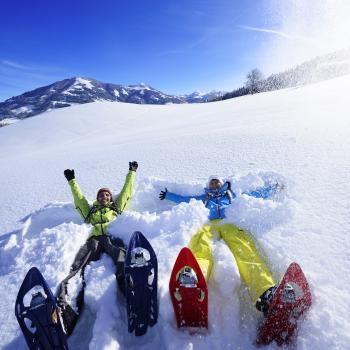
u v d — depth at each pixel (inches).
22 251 150.0
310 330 91.3
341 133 276.4
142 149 410.9
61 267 133.6
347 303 96.4
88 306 118.4
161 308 108.3
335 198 157.0
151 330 106.0
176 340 97.0
